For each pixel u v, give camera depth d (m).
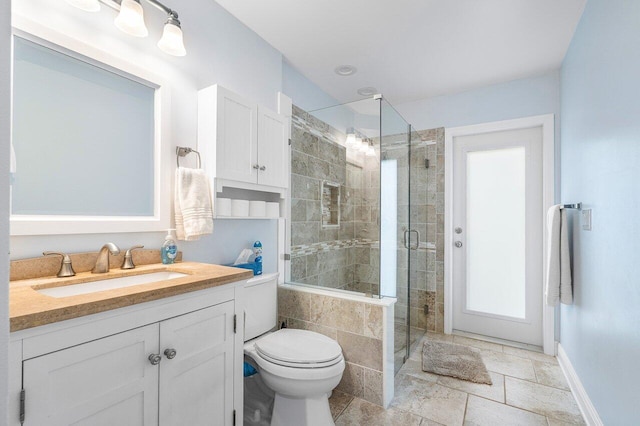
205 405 1.15
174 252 1.49
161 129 1.50
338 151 2.29
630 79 1.23
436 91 2.99
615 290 1.38
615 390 1.37
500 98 2.83
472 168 3.04
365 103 2.20
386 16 1.89
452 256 3.08
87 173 1.26
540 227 2.75
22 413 0.71
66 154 1.20
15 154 1.07
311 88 2.77
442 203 3.08
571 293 2.03
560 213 2.07
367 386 1.90
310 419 1.52
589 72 1.74
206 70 1.74
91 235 1.27
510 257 2.88
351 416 1.76
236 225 1.95
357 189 2.20
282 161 2.04
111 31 1.33
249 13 1.88
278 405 1.60
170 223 1.54
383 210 2.13
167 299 1.02
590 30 1.72
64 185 1.19
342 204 2.25
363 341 1.93
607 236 1.48
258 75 2.10
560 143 2.56
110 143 1.33
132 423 0.92
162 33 1.52
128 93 1.40
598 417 1.58
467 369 2.29
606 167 1.49
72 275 1.15
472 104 2.96
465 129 2.98
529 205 2.80
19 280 1.06
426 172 3.14
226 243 1.88
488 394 1.99
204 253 1.73
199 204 1.53
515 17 1.89
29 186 1.10
